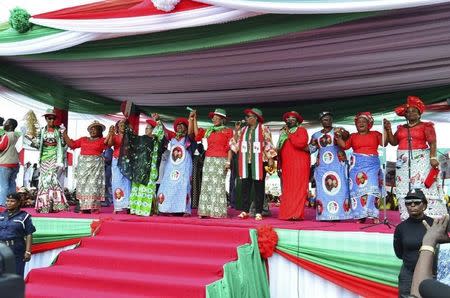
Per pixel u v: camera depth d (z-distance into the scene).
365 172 6.19
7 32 7.14
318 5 5.15
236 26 6.07
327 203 6.39
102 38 6.86
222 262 4.71
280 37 6.39
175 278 4.57
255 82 8.44
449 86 8.06
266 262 5.28
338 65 7.28
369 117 6.39
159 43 6.69
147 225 5.70
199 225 5.57
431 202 5.56
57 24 6.77
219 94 9.35
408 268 3.70
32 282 4.89
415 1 4.82
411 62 6.96
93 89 9.41
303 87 8.52
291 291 5.15
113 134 7.41
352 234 4.92
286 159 6.61
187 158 7.02
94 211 7.42
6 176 7.88
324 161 6.54
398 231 3.86
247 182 6.66
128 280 4.52
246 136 6.66
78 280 4.73
